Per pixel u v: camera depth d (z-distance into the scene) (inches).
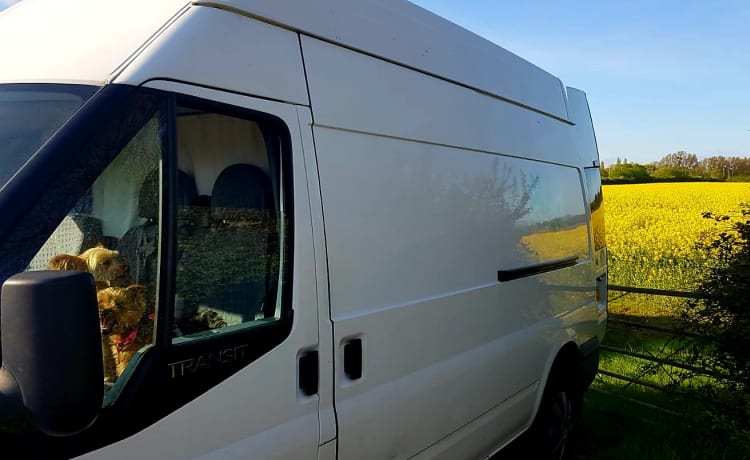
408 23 112.0
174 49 71.1
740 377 166.1
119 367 64.2
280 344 79.9
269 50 82.7
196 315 73.4
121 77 66.7
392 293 101.1
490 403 131.9
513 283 139.2
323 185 88.1
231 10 78.7
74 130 62.3
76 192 61.2
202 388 70.5
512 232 140.2
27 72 72.5
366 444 94.8
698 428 175.3
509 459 162.4
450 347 116.1
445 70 121.0
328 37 92.4
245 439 75.5
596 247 197.9
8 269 55.6
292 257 82.4
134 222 67.4
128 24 74.4
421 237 108.9
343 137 92.9
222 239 77.7
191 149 76.2
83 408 50.9
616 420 208.4
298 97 85.5
